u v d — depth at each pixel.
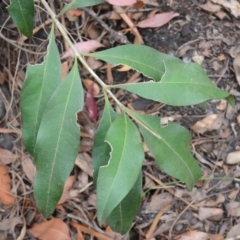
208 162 0.61
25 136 0.45
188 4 0.63
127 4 0.59
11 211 0.58
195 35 0.63
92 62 0.60
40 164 0.42
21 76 0.60
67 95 0.42
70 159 0.42
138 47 0.44
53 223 0.58
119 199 0.39
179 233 0.60
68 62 0.60
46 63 0.44
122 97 0.61
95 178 0.43
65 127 0.42
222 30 0.63
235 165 0.62
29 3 0.46
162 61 0.44
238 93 0.62
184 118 0.61
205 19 0.63
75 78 0.42
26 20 0.46
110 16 0.62
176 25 0.63
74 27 0.61
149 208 0.60
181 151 0.43
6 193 0.58
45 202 0.43
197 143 0.61
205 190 0.61
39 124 0.44
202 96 0.41
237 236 0.60
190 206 0.60
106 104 0.42
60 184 0.43
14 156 0.59
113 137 0.40
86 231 0.59
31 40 0.60
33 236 0.58
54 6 0.61
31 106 0.44
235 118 0.62
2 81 0.60
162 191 0.61
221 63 0.63
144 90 0.41
